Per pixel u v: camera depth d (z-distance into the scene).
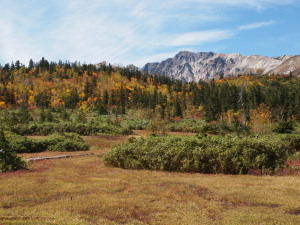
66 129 30.14
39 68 135.88
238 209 5.72
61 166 12.10
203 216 5.31
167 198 6.54
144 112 70.31
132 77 149.38
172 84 149.00
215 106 68.31
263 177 9.12
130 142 13.79
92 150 21.34
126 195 6.82
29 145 18.69
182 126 47.72
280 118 66.00
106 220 5.11
